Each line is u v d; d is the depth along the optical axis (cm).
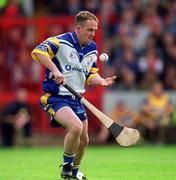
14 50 6122
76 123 2488
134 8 6744
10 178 2811
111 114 5816
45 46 2541
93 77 2662
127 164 3597
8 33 6112
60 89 2564
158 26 6669
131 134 2520
